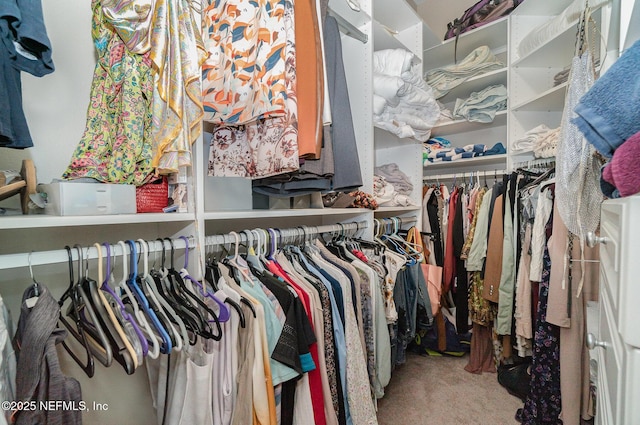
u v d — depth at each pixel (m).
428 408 1.67
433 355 2.26
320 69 0.99
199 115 0.91
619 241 0.36
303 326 0.93
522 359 1.93
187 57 0.89
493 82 2.29
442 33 2.81
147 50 0.86
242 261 1.08
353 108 1.67
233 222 1.43
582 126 0.48
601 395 0.56
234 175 1.14
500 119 2.30
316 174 1.08
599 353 0.65
